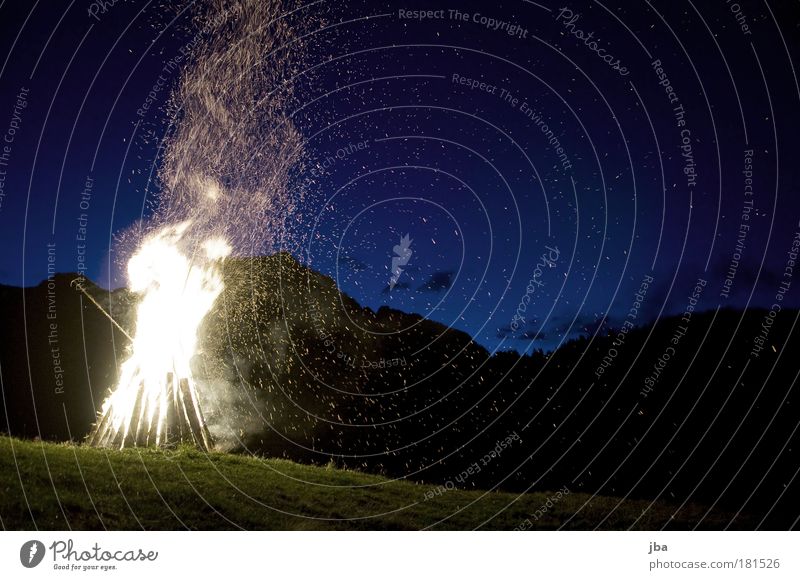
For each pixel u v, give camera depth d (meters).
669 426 17.95
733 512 13.12
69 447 11.88
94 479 10.50
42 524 9.08
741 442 16.61
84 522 9.31
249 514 10.40
